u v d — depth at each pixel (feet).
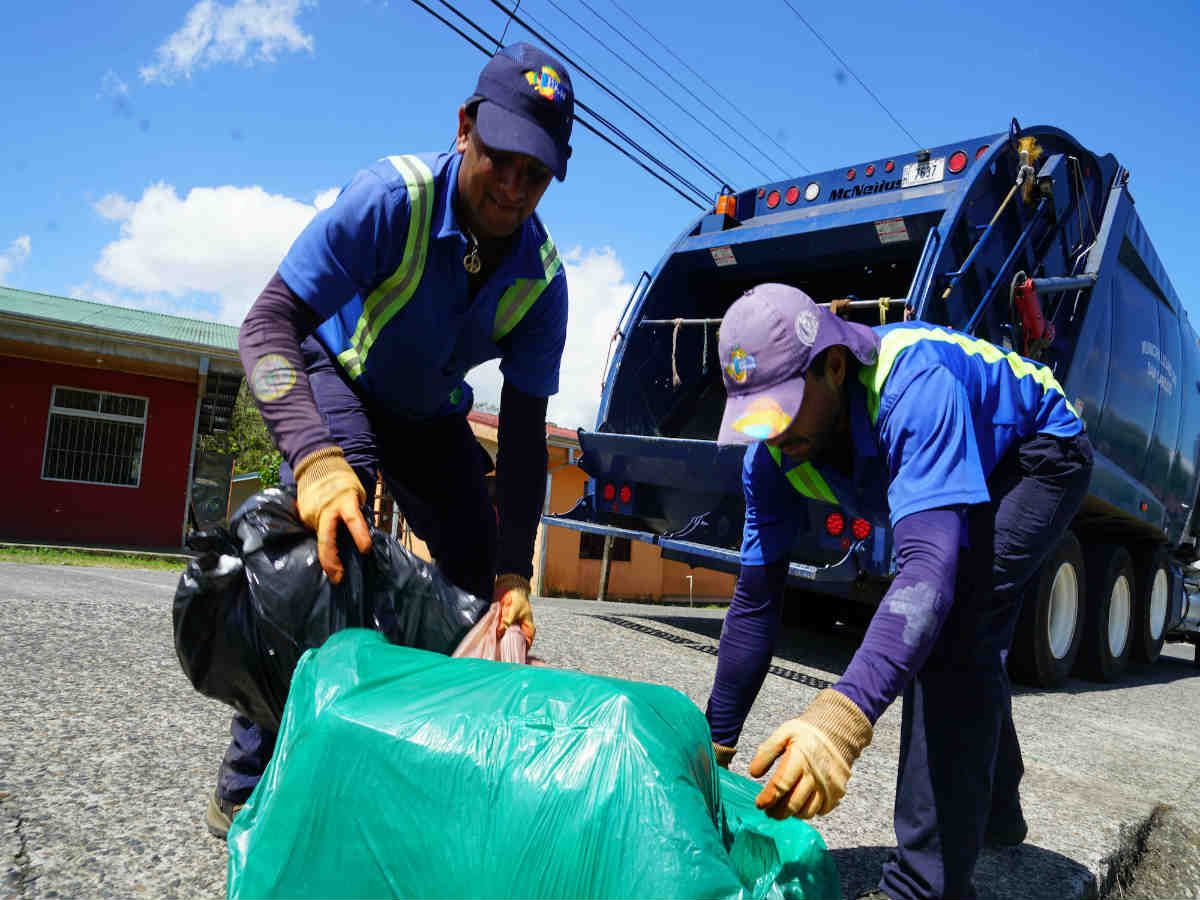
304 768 4.10
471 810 3.74
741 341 6.07
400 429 7.52
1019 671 20.48
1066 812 10.27
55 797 7.08
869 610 26.07
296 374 5.60
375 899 3.81
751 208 21.31
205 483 48.49
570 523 20.93
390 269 6.19
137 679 11.08
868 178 19.39
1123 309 22.22
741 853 4.45
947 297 16.37
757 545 7.17
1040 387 7.20
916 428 5.65
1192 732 17.24
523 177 5.84
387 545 5.49
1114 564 23.41
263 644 5.21
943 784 6.17
